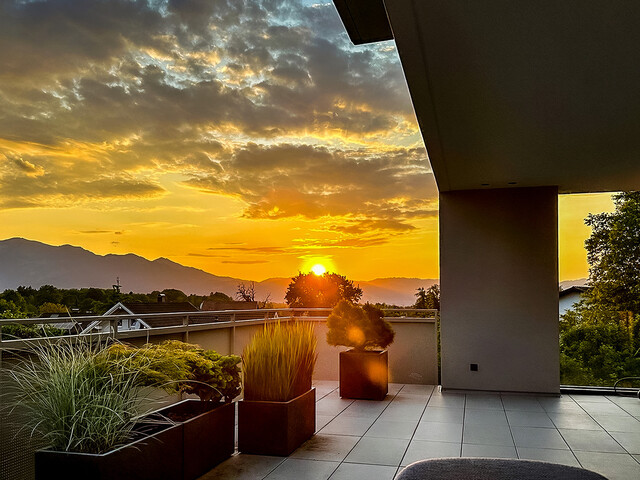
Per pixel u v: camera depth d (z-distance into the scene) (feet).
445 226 25.23
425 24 9.90
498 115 14.56
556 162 19.54
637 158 18.92
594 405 21.34
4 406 10.11
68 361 10.17
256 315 23.49
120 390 10.13
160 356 11.69
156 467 10.40
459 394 23.62
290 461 13.55
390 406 20.88
